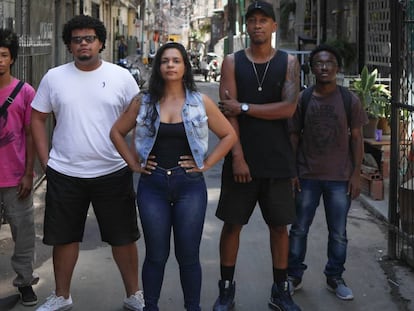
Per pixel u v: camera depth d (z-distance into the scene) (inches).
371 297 176.2
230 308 166.1
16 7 288.4
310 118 169.8
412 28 197.3
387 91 314.8
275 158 155.2
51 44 367.9
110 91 154.1
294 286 179.0
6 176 162.9
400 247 203.3
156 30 2245.3
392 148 198.8
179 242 142.2
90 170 154.3
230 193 158.7
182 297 176.7
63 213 155.6
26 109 164.6
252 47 154.9
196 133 139.6
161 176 139.6
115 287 183.3
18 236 165.6
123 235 159.3
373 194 278.1
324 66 166.4
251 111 152.9
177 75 139.5
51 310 160.4
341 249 175.2
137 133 140.8
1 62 160.2
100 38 153.7
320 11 553.9
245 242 225.9
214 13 1812.3
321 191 173.9
